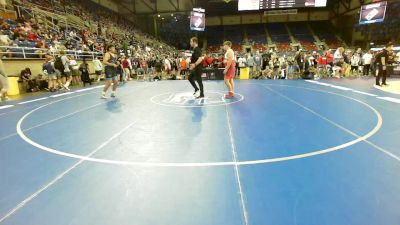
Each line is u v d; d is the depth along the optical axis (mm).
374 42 29641
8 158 3488
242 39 40594
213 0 31859
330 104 6762
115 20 31547
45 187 2701
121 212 2266
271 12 20547
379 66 10227
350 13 34031
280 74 15766
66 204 2393
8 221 2156
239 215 2188
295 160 3244
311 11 40500
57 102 7949
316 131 4422
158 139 4180
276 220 2104
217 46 40000
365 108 6145
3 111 6727
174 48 40750
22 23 14609
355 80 13047
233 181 2762
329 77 15258
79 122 5359
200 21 22906
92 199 2473
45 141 4172
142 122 5266
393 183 2619
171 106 6883
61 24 19359
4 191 2639
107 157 3475
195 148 3744
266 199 2410
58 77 11500
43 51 12672
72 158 3453
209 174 2934
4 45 10938
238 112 6008
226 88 10828
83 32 19750
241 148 3699
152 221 2141
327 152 3469
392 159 3191
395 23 26750
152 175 2941
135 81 15156
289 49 36469
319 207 2256
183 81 14930
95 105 7250
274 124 4918
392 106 6301
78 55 15102
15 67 11086
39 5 19328
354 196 2406
